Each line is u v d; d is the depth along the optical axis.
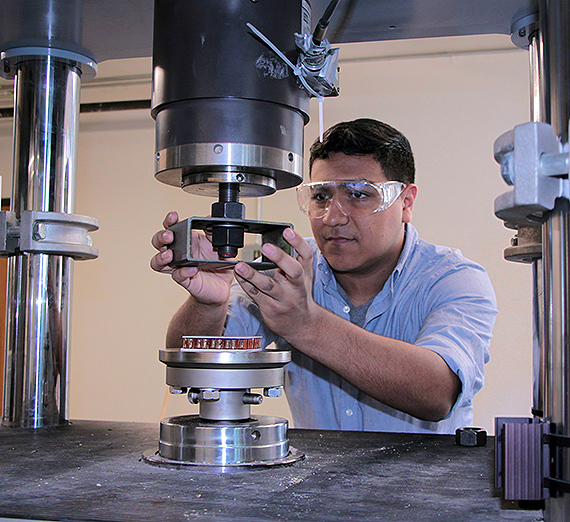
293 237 0.84
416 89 3.28
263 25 0.79
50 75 1.13
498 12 0.95
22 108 1.13
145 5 0.94
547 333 0.62
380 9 0.95
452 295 1.33
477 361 1.18
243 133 0.78
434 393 1.01
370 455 0.84
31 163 1.12
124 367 3.54
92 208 3.68
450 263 1.46
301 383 1.54
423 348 1.06
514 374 3.00
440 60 3.26
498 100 3.19
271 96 0.79
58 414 1.10
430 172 3.21
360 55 3.26
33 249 1.08
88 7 0.95
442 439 0.96
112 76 3.44
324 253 1.41
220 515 0.56
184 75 0.78
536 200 0.52
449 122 3.22
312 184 1.33
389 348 1.00
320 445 0.91
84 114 3.73
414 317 1.45
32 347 1.10
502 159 0.57
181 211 3.58
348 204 1.33
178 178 0.87
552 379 0.58
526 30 0.97
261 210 3.36
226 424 0.79
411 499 0.62
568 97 0.56
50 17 0.99
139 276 3.58
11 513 0.56
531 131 0.53
